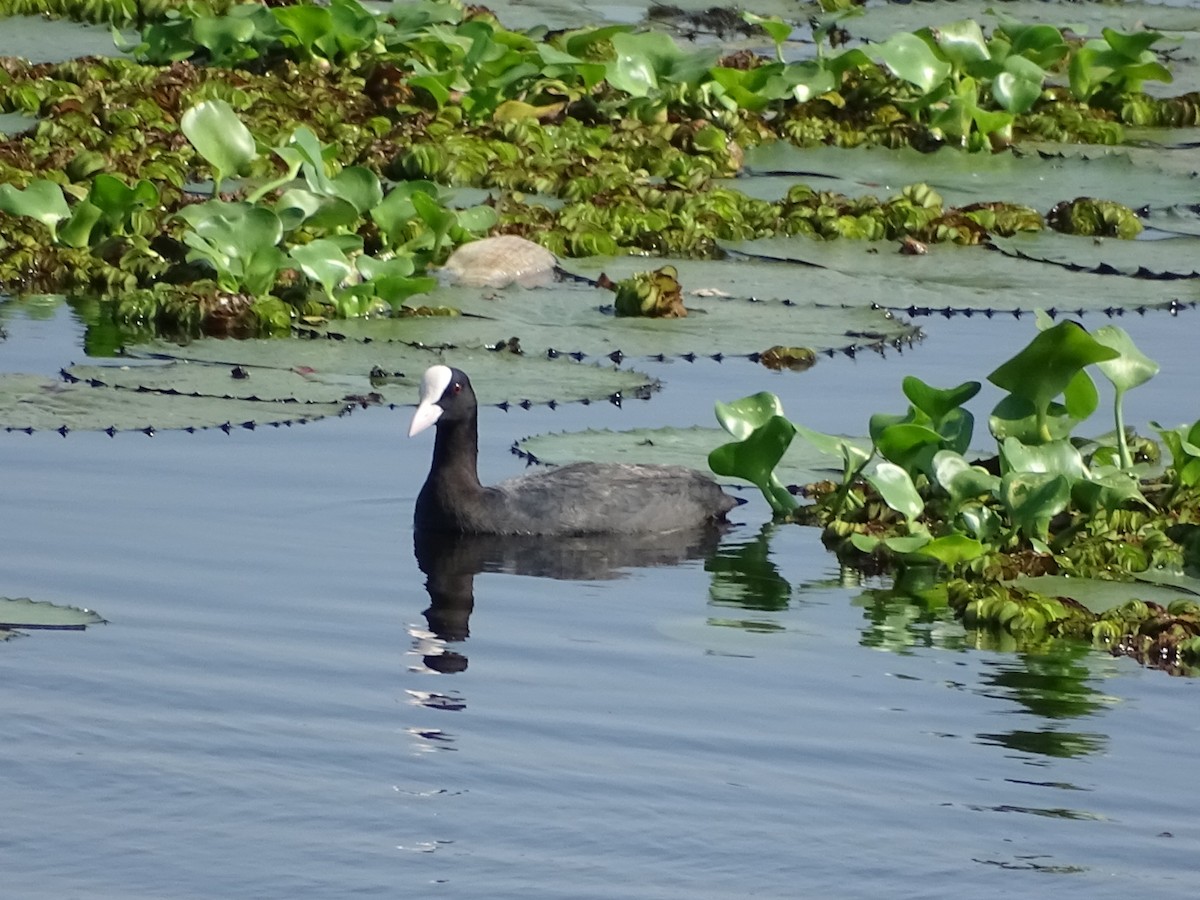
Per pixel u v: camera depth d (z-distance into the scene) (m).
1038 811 14.33
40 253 28.17
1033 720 15.92
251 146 29.77
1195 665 17.28
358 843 13.52
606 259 30.94
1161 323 28.12
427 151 34.06
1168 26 53.50
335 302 27.02
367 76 38.81
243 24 39.59
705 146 36.66
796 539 20.44
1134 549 19.39
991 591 18.33
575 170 34.31
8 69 37.94
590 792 14.35
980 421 23.55
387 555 19.22
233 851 13.36
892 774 14.85
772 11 52.91
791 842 13.73
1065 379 20.44
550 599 18.39
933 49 40.91
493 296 28.48
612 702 15.98
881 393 24.38
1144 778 14.93
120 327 26.19
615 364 25.39
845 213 33.31
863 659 17.14
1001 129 39.16
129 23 45.56
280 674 16.20
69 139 33.72
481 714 15.60
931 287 29.75
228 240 27.28
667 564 19.55
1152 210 35.19
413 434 19.56
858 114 39.91
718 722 15.66
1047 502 19.50
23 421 22.11
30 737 14.81
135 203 29.20
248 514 19.95
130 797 14.04
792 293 29.19
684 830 13.87
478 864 13.30
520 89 38.78
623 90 38.19
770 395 21.28
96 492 20.27
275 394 23.55
